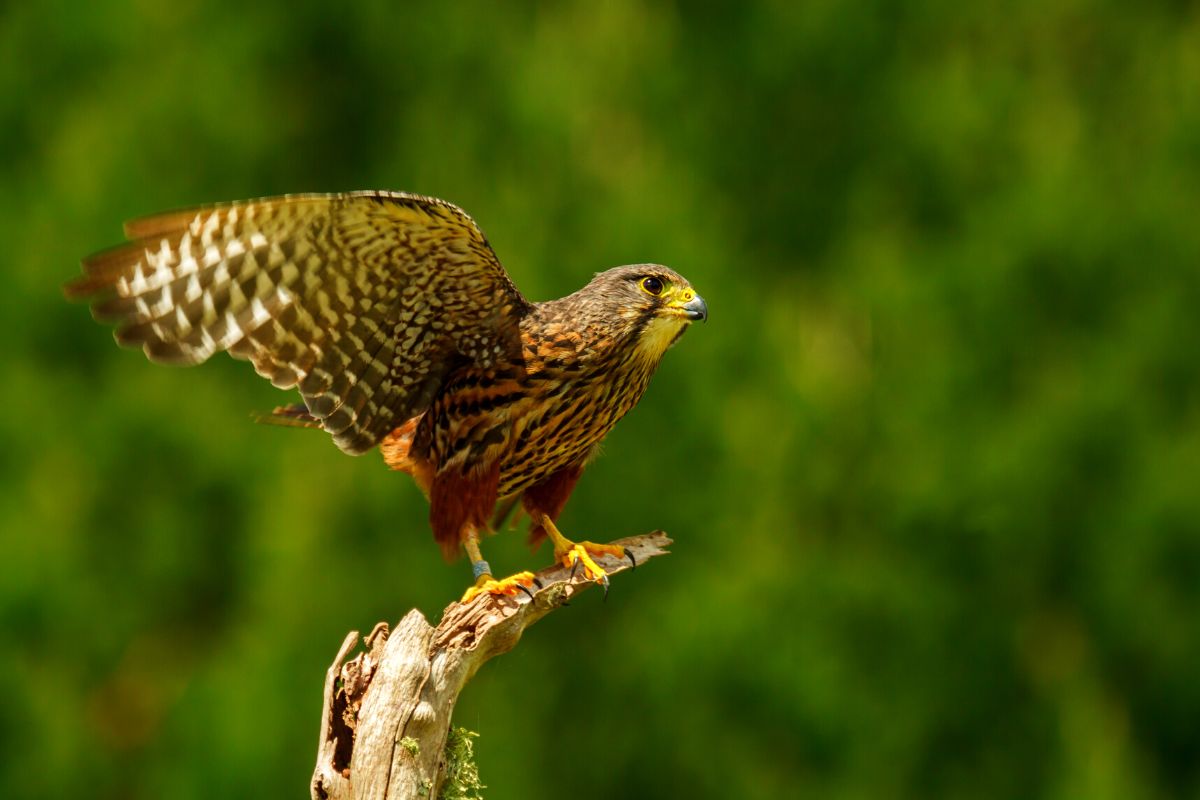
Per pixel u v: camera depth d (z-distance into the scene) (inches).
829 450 642.8
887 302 679.7
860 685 608.4
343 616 565.6
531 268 602.9
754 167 768.3
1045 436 644.1
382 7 716.7
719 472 606.9
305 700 561.3
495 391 299.0
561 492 323.6
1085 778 613.6
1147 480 642.8
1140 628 649.6
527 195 640.4
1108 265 679.1
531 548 325.4
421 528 574.9
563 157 660.1
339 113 727.1
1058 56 775.7
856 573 614.9
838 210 763.4
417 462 315.3
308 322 286.2
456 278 287.0
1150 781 650.2
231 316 277.9
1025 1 771.4
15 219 669.3
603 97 699.4
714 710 592.4
